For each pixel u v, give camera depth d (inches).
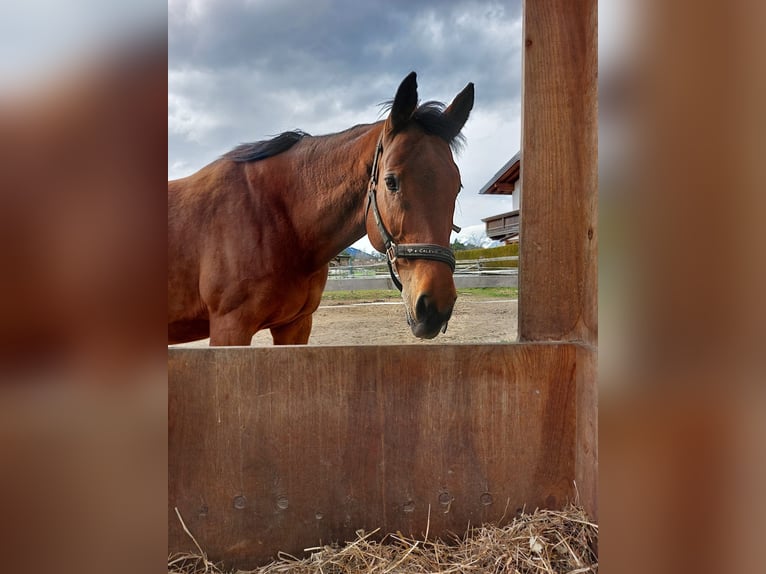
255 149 64.4
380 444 29.9
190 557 28.8
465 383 30.2
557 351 30.5
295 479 29.4
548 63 30.7
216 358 29.0
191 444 28.9
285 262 62.2
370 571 27.6
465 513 30.2
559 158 30.9
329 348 29.5
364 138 61.8
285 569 28.3
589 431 28.3
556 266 31.2
